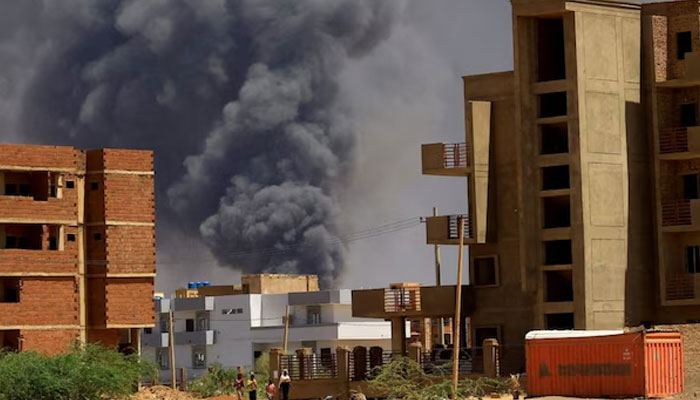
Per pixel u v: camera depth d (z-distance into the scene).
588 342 67.94
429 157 93.25
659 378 66.38
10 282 96.75
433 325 144.38
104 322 97.69
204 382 115.06
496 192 92.75
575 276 87.56
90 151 99.31
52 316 96.38
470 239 92.19
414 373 88.00
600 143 88.88
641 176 90.38
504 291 91.81
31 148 96.94
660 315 89.94
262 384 104.62
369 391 91.25
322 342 148.75
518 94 89.62
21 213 96.06
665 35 91.38
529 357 69.94
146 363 95.50
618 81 89.94
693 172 89.62
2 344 95.50
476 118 92.62
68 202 97.81
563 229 88.31
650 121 90.75
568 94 88.38
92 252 98.69
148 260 99.69
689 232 89.56
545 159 89.00
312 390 94.25
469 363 88.88
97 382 86.38
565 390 68.50
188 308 157.88
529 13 89.25
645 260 90.00
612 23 90.00
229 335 155.25
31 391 83.75
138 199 99.62
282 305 153.88
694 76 88.88
